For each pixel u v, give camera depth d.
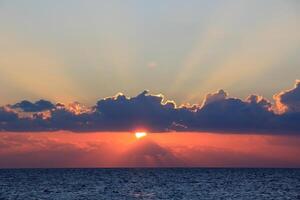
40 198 108.88
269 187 140.75
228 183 163.50
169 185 152.12
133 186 148.38
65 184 159.62
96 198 108.62
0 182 172.25
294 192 122.50
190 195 114.31
